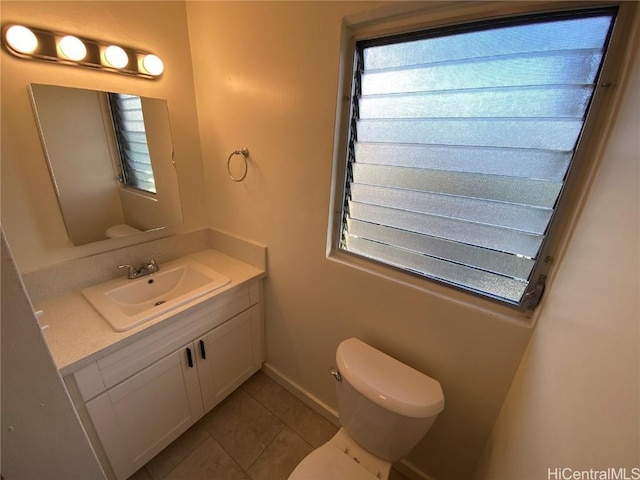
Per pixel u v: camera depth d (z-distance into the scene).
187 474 1.36
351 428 1.13
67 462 0.43
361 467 1.04
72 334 1.07
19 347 0.34
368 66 1.07
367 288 1.24
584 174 0.77
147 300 1.51
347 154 1.19
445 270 1.08
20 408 0.36
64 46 1.12
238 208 1.64
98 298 1.29
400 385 1.03
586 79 0.73
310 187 1.28
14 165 1.11
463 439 1.14
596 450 0.36
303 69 1.14
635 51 0.63
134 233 1.52
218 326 1.47
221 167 1.64
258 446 1.48
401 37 0.97
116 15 1.25
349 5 0.96
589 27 0.70
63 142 1.20
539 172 0.83
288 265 1.52
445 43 0.90
